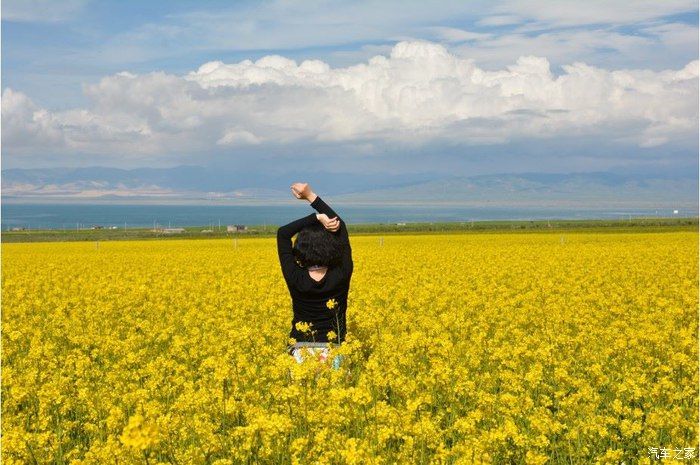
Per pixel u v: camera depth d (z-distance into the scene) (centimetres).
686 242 4981
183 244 6312
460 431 697
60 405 859
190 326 1405
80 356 1055
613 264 2923
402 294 1689
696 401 827
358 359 905
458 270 2631
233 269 2975
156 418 702
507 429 673
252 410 733
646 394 866
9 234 10912
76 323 1428
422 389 852
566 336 1169
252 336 1090
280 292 1853
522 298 1731
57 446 704
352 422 752
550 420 733
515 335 1208
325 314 846
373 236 7450
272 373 818
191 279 2522
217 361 871
